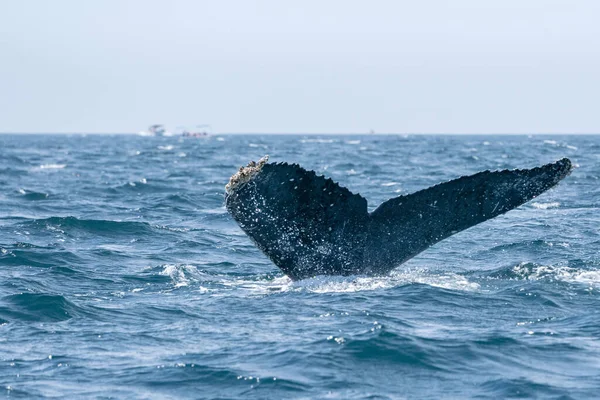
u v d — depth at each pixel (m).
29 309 57.75
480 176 55.75
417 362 45.31
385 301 57.16
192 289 64.81
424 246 57.06
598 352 46.81
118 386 42.34
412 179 194.00
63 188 169.62
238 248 89.44
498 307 56.28
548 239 89.31
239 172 56.59
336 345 47.78
